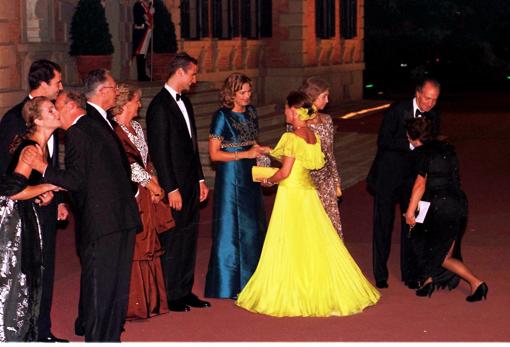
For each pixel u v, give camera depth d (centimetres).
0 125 721
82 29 1836
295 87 2933
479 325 778
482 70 5094
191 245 838
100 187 669
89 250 673
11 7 1664
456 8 6119
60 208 755
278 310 807
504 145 2175
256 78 2886
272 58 2947
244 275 859
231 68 2694
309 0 2995
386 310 825
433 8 6044
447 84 4891
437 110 907
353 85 3475
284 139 817
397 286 912
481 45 5450
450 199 841
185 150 825
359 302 819
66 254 1051
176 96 822
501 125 2702
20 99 1639
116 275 679
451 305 841
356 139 2133
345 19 3375
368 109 3142
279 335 751
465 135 2428
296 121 817
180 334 757
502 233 1165
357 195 1471
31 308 656
